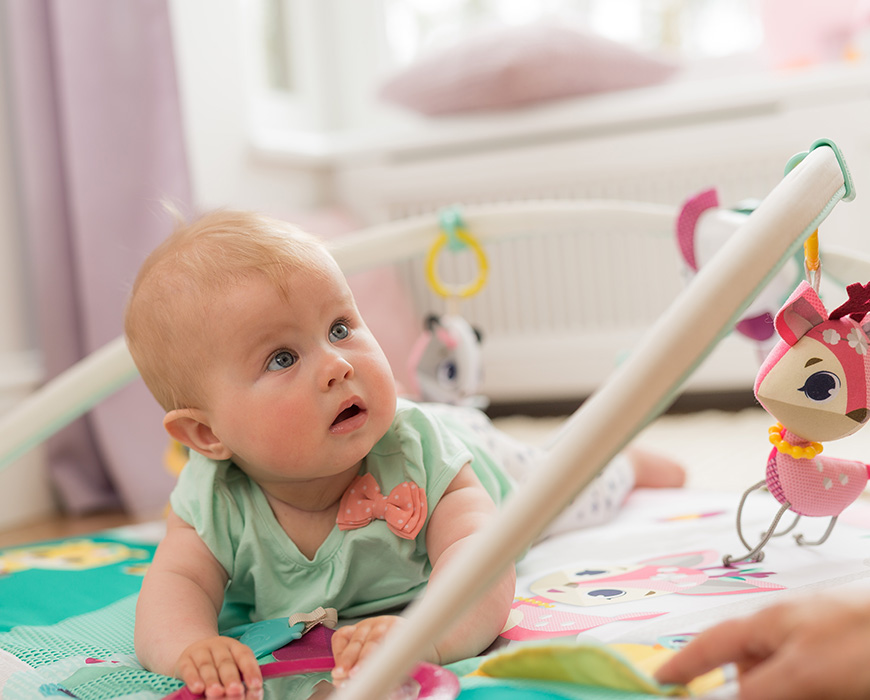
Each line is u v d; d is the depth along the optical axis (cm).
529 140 204
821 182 55
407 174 213
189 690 54
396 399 69
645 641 53
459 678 52
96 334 162
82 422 164
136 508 161
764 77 184
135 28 165
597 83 199
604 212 108
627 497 107
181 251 69
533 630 61
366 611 71
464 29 236
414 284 215
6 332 163
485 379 211
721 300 48
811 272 67
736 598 60
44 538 144
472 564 44
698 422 177
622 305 200
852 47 185
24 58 160
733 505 93
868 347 62
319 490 70
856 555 68
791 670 40
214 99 194
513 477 91
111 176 164
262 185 207
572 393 207
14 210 166
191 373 67
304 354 65
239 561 70
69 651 68
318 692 54
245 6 212
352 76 247
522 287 207
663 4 216
